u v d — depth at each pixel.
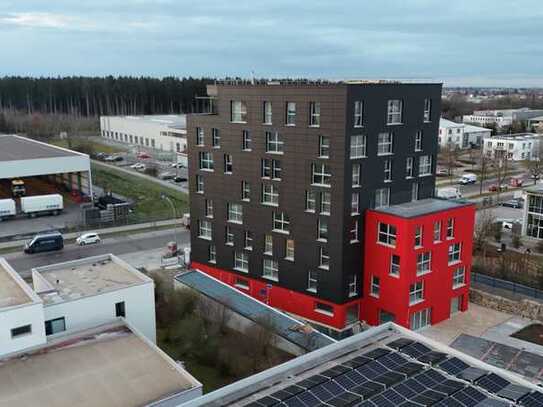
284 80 53.28
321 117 44.34
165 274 59.75
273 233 50.03
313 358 27.31
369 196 46.47
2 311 30.53
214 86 54.75
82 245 71.62
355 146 44.62
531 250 67.19
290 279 49.56
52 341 33.00
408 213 44.75
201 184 56.09
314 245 47.16
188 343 41.56
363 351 28.31
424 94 48.75
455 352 27.88
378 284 46.62
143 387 28.47
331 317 47.16
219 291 49.00
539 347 42.97
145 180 111.50
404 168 48.84
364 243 47.12
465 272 49.50
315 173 46.09
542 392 24.31
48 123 181.50
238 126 50.72
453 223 47.34
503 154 142.62
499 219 82.00
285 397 23.62
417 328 46.41
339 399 23.59
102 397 27.58
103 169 122.81
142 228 80.06
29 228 78.75
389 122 46.72
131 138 165.00
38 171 87.12
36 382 28.81
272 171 48.91
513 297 50.06
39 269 40.88
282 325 42.38
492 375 25.77
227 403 23.55
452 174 125.00
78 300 35.12
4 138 118.75
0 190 102.56
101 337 33.78
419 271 45.38
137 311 37.94
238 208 52.97
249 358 39.34
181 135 142.50
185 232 78.06
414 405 23.17
